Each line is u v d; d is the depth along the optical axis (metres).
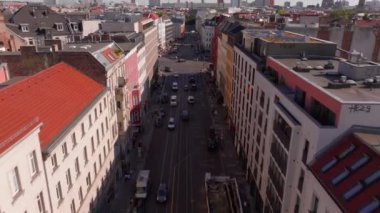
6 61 43.19
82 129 34.94
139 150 56.62
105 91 43.41
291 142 28.72
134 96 62.22
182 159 56.12
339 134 24.27
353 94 26.36
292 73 32.91
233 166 54.50
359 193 19.50
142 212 41.78
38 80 33.59
